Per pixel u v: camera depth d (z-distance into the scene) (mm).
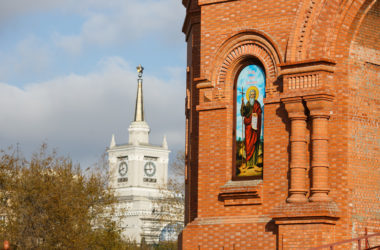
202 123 26938
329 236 23828
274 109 25469
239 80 26703
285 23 25422
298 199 24312
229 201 25969
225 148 26438
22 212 49062
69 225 49875
